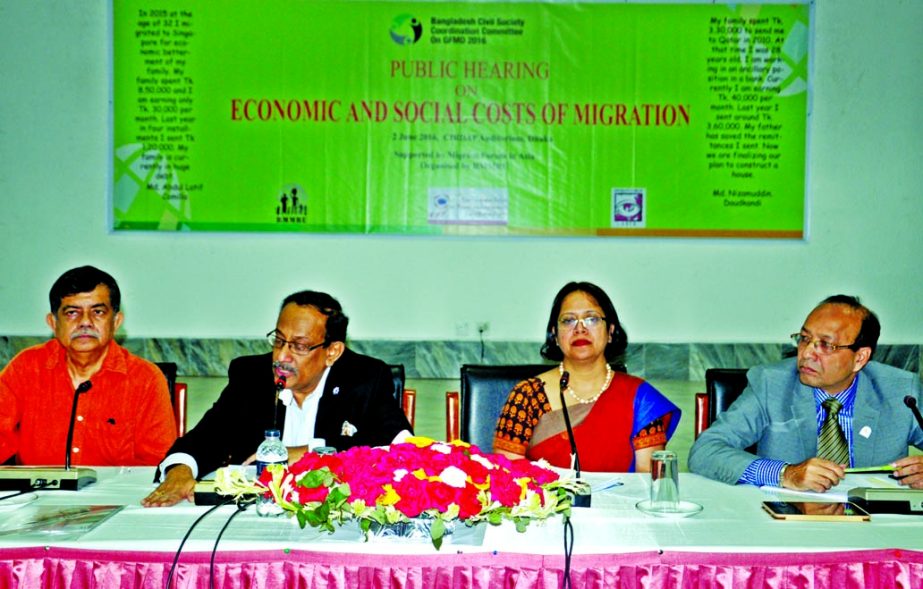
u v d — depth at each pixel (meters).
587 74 4.91
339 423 2.58
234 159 4.94
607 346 2.64
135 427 2.69
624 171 4.96
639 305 5.06
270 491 1.80
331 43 4.88
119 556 1.72
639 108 4.92
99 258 5.04
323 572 1.72
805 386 2.53
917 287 5.07
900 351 5.08
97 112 4.98
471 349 5.07
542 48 4.90
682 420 4.94
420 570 1.72
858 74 4.96
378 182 4.97
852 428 2.49
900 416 2.48
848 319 2.40
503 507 1.71
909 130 5.00
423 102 4.93
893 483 2.21
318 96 4.91
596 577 1.73
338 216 4.99
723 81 4.91
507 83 4.91
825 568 1.73
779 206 4.98
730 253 5.04
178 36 4.86
